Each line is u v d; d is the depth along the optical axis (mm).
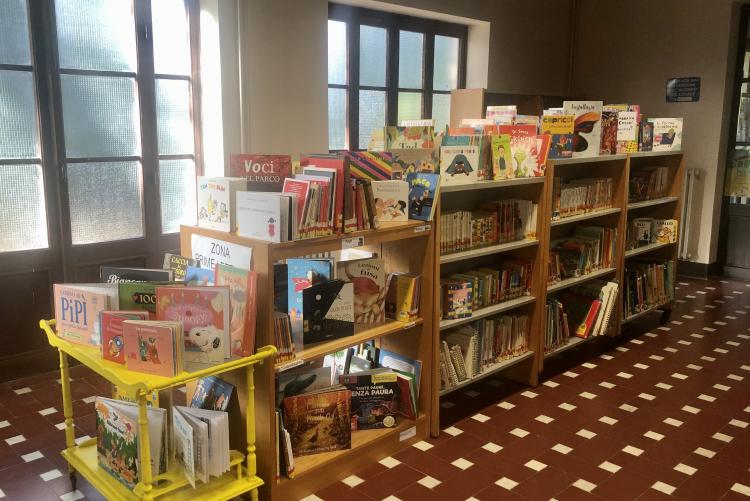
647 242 5309
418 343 3330
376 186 3057
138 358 2322
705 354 4727
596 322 4578
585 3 7578
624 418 3676
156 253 4547
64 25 3961
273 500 2682
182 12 4500
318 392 2926
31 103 3906
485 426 3557
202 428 2361
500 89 6879
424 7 5891
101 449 2623
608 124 4551
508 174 3732
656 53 7102
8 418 3523
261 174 2854
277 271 2861
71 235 4141
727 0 6523
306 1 4953
